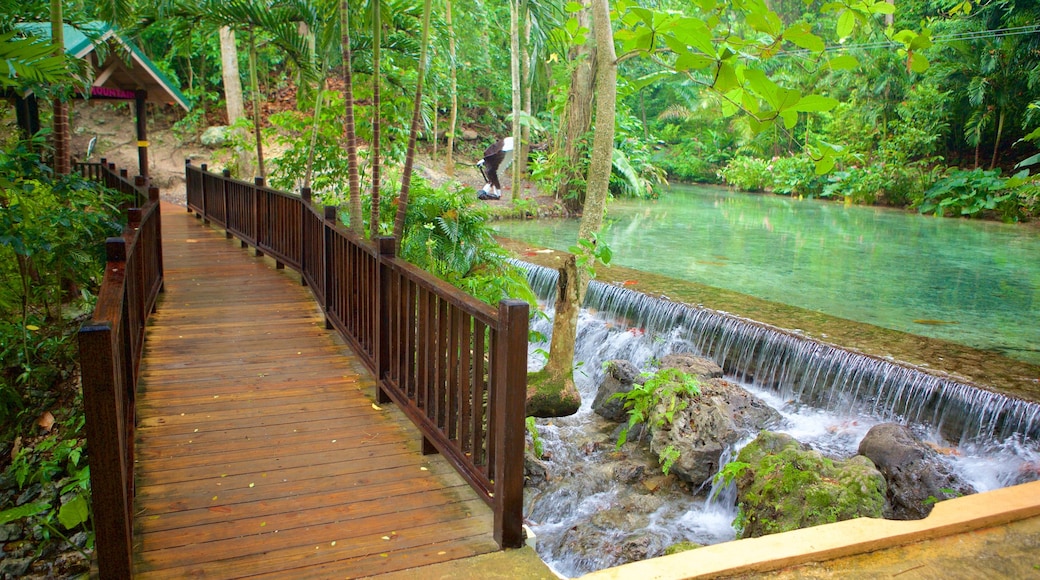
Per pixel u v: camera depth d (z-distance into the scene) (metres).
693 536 4.00
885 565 2.28
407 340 3.37
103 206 5.99
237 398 3.87
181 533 2.54
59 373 4.86
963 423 4.47
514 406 2.39
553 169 14.89
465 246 6.85
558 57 14.09
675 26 3.04
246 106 16.42
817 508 3.54
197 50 15.15
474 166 18.02
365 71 8.21
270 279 6.89
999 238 11.64
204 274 7.06
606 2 4.42
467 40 15.53
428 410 3.15
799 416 5.14
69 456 3.87
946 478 4.00
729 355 5.90
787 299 7.05
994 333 5.96
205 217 10.64
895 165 16.52
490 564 2.38
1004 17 14.14
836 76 19.12
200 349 4.71
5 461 4.26
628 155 18.11
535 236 11.09
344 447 3.30
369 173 9.62
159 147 14.97
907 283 7.97
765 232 11.97
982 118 15.27
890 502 3.95
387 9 6.33
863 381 5.01
